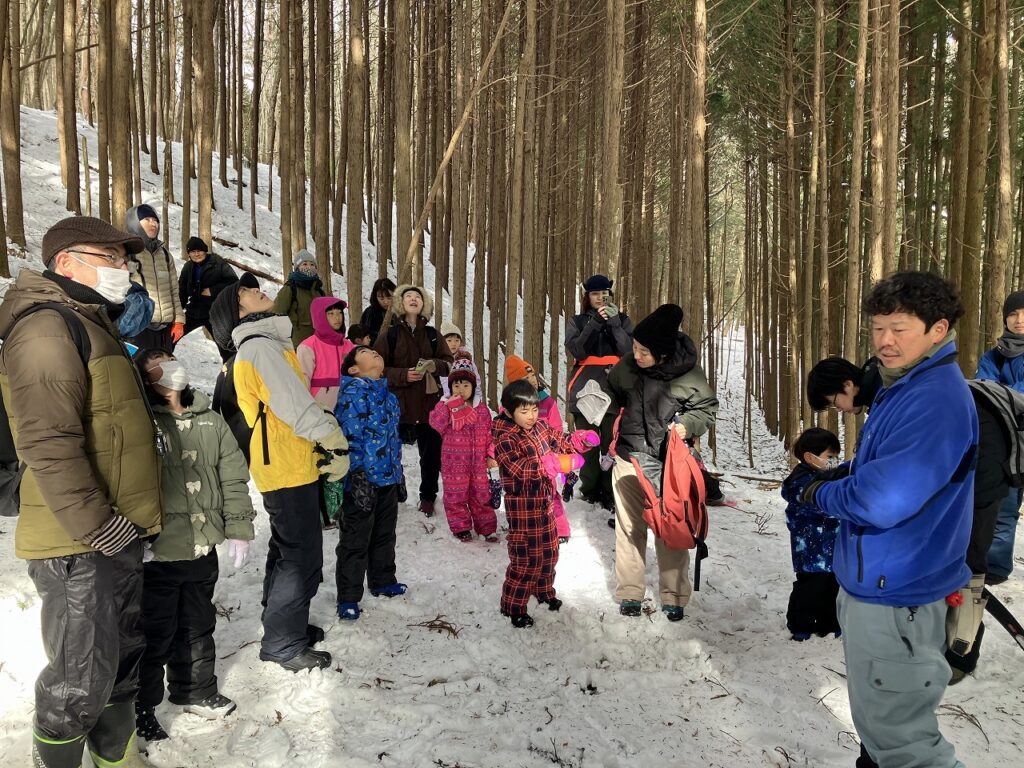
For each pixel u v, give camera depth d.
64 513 1.84
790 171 11.91
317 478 3.13
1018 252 13.72
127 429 2.05
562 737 2.71
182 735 2.60
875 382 2.94
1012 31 10.38
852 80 12.68
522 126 8.52
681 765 2.54
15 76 8.89
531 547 3.69
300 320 5.89
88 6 16.00
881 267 7.75
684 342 3.97
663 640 3.56
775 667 3.30
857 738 2.73
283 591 3.07
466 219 11.20
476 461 4.88
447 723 2.77
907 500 1.79
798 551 3.57
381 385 3.81
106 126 9.87
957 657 2.01
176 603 2.60
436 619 3.72
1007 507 3.96
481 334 11.22
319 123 9.14
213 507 2.63
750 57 13.44
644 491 3.76
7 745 2.39
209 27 10.00
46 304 1.92
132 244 2.17
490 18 10.38
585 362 5.78
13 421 1.92
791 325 12.03
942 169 13.18
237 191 16.12
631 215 14.48
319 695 2.92
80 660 1.96
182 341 8.70
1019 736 2.64
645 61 13.52
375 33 16.73
